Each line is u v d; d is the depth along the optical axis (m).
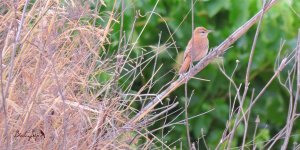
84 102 7.64
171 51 11.58
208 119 11.96
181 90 11.91
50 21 7.26
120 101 8.49
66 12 7.58
